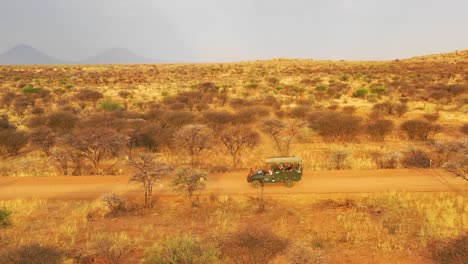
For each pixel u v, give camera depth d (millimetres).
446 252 12555
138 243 14891
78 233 16031
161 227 16641
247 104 50875
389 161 25062
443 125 38500
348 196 19750
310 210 18188
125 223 17156
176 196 20406
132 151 30953
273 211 18078
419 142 32031
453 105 49000
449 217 16297
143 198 20281
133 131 32000
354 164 25094
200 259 12234
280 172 21062
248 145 29453
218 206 18969
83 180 23297
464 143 24562
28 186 22406
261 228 14477
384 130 32812
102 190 21609
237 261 11344
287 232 15742
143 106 52062
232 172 24312
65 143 27094
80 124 36562
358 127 33438
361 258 13445
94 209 18859
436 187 20469
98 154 27984
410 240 14641
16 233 16094
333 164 25250
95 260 13477
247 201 19484
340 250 14086
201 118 38688
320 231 15766
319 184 21516
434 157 26688
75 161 25984
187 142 28203
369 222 16453
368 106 49719
